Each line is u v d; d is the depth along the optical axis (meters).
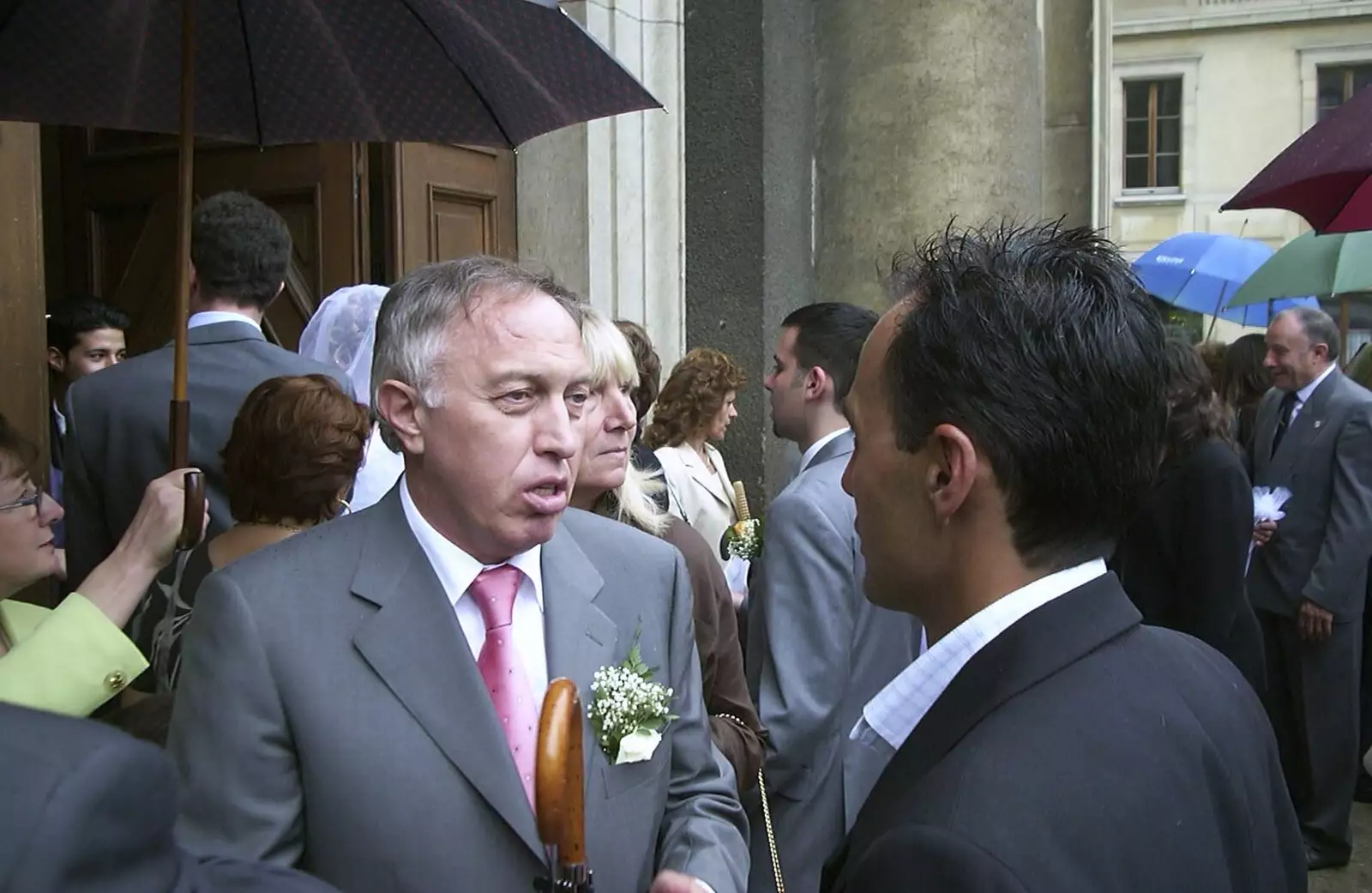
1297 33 23.62
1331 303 19.02
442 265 1.54
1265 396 4.83
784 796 2.52
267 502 1.95
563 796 1.15
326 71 2.18
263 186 4.07
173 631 1.94
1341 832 4.37
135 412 2.58
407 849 1.39
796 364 2.83
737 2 4.66
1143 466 1.03
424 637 1.47
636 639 1.63
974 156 4.79
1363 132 2.06
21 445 1.86
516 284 1.50
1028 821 0.87
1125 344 1.01
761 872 2.50
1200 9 24.05
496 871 1.41
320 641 1.45
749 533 3.09
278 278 2.74
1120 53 24.61
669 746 1.63
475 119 2.21
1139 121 24.64
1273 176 2.17
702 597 2.29
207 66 2.19
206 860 0.73
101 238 4.34
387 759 1.41
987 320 1.02
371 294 3.25
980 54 4.79
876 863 0.88
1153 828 0.89
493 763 1.43
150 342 4.19
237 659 1.43
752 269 4.69
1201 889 0.90
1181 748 0.95
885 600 1.13
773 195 4.72
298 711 1.42
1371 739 5.05
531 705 1.52
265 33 2.14
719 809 1.70
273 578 1.49
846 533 2.51
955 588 1.07
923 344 1.05
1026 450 0.99
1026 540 1.02
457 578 1.53
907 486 1.08
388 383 1.51
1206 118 24.20
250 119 2.28
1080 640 1.00
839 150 4.96
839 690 2.49
